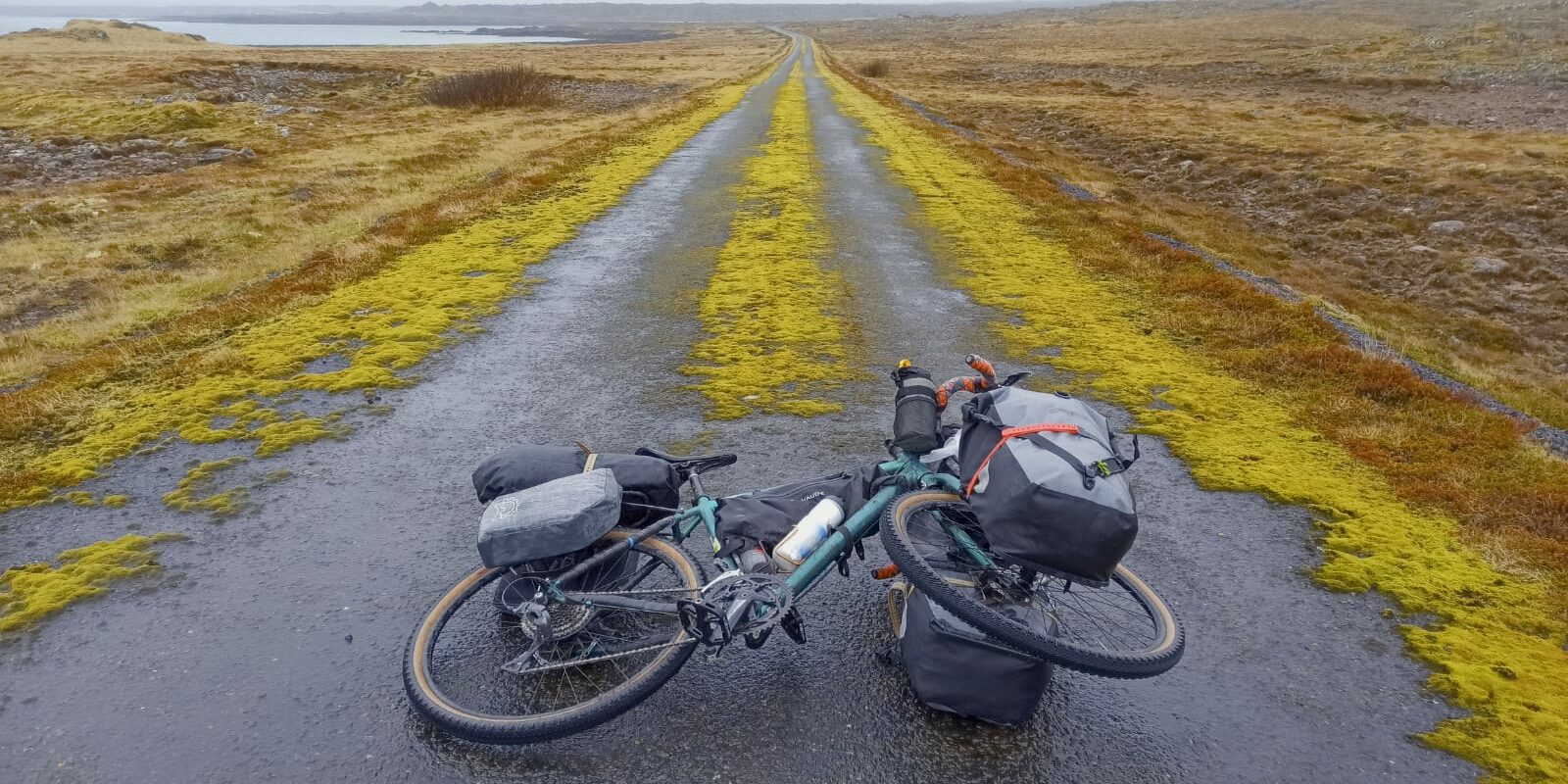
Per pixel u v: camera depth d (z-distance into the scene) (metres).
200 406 7.26
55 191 22.56
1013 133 41.69
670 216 16.52
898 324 9.95
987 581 3.49
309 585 4.71
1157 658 3.31
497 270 12.31
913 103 47.81
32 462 6.25
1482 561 5.15
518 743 3.35
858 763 3.53
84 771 3.44
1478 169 28.53
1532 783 3.50
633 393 7.66
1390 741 3.74
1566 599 4.75
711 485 5.88
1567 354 16.66
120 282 13.73
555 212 16.80
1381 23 132.00
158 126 35.22
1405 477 6.28
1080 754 3.63
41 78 48.59
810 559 3.62
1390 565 5.06
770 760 3.54
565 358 8.62
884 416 7.23
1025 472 3.21
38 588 4.64
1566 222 23.20
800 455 6.41
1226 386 8.17
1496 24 82.94
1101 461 3.23
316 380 7.86
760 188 19.69
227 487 5.84
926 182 20.95
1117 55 96.44
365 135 35.94
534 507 3.60
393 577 4.79
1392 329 16.16
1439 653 4.30
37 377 8.67
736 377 8.04
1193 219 24.52
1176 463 6.45
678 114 37.75
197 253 16.00
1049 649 3.17
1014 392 3.69
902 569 3.35
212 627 4.35
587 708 3.32
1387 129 39.94
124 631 4.30
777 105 42.59
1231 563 5.10
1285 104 51.41
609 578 3.85
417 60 86.56
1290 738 3.75
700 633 3.48
